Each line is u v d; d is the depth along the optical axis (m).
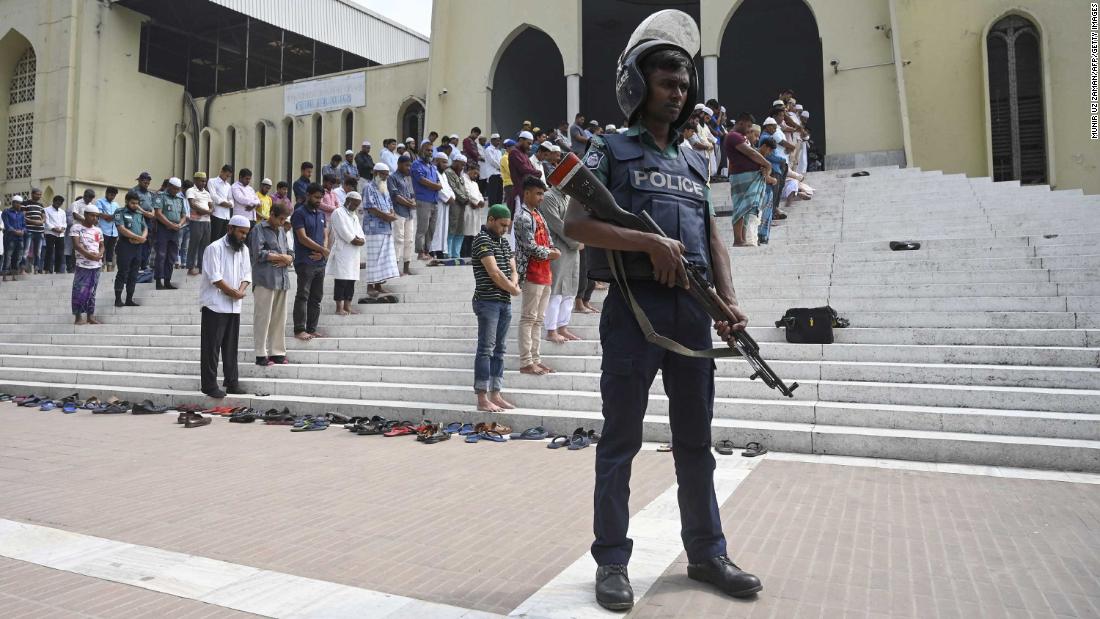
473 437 5.79
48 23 24.03
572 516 3.74
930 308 6.89
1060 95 15.61
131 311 11.32
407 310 9.34
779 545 3.21
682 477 2.80
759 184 9.23
